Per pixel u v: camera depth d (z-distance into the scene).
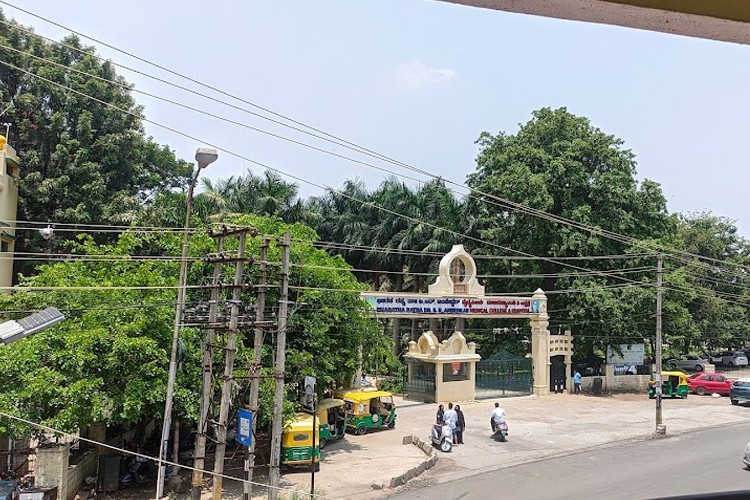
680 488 16.36
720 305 47.16
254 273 19.38
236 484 17.23
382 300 28.77
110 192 30.86
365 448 21.81
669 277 35.69
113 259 17.58
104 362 15.16
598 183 36.19
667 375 34.56
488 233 36.38
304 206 37.81
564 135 37.91
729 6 1.47
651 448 21.92
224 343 15.84
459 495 16.14
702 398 35.16
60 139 30.34
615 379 37.22
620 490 16.34
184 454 19.11
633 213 37.34
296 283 20.09
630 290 34.69
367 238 39.56
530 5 1.50
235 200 36.03
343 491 16.53
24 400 14.41
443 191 39.12
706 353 56.19
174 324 16.48
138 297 17.11
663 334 37.97
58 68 30.67
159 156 34.94
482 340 39.00
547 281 36.91
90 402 14.49
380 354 22.61
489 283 38.31
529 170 35.75
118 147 31.31
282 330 14.09
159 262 19.45
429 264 39.97
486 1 1.49
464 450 21.55
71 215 28.92
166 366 16.17
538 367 34.16
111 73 32.28
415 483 17.39
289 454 18.19
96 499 15.66
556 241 35.84
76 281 16.95
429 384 31.27
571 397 34.03
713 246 50.44
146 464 17.02
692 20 1.49
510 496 15.99
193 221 22.08
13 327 10.75
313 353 19.92
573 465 19.38
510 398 33.09
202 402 13.80
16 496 13.75
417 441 22.25
